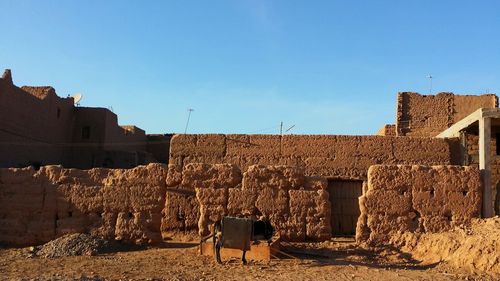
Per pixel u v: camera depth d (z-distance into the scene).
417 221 15.61
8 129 26.81
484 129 18.42
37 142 30.03
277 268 12.44
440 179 15.75
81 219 16.03
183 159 23.05
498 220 14.66
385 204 15.68
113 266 12.70
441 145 22.27
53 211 16.14
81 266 12.66
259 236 14.23
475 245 13.09
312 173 22.19
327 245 15.52
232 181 16.16
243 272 11.92
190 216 18.66
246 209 16.02
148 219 15.94
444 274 12.02
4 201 16.25
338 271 12.10
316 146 22.47
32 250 14.79
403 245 15.24
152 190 16.05
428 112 29.22
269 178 16.27
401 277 11.52
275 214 16.03
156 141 43.50
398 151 22.25
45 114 31.09
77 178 16.38
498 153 21.28
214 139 23.06
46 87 32.03
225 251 14.02
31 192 16.27
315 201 16.16
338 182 21.42
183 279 11.14
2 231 16.05
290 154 22.53
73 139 35.00
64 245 14.66
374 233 15.55
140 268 12.45
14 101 27.47
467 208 15.54
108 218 15.99
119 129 38.19
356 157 22.22
